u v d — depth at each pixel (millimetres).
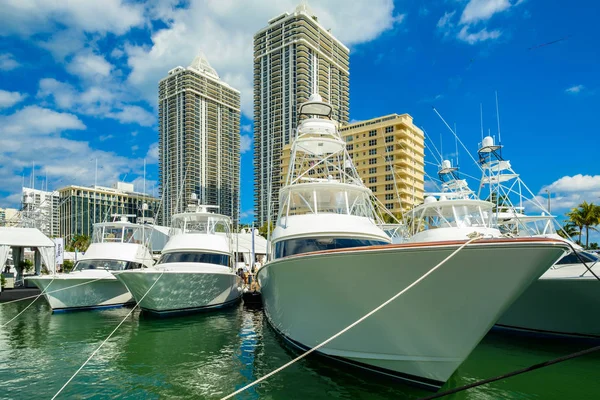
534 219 18203
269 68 91812
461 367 10039
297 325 10430
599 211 40531
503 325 13781
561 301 12078
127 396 8406
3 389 8906
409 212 17219
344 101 105062
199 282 17359
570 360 10391
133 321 16703
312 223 11805
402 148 74062
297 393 8188
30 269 36812
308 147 15422
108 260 21281
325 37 98062
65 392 8688
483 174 18141
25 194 33062
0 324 16422
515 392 8305
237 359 10961
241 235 37875
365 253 7684
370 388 8336
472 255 6746
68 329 15242
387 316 7922
